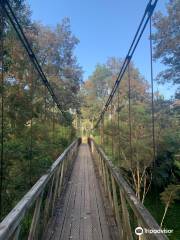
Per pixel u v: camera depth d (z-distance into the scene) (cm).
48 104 1205
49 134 907
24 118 748
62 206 518
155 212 836
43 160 586
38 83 1031
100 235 381
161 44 1764
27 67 921
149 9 393
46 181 354
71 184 732
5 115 657
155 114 1223
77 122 3183
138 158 875
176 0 1675
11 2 698
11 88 754
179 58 1741
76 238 371
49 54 2125
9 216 194
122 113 1182
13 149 550
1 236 162
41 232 354
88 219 446
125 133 1011
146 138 977
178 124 1193
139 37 484
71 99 2388
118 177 372
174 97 1550
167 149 966
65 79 2355
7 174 517
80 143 2738
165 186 936
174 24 1692
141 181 867
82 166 1095
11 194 502
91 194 616
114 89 743
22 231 389
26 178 538
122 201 339
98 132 1844
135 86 1669
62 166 656
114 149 975
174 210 868
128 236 305
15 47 845
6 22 659
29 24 1148
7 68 644
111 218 440
